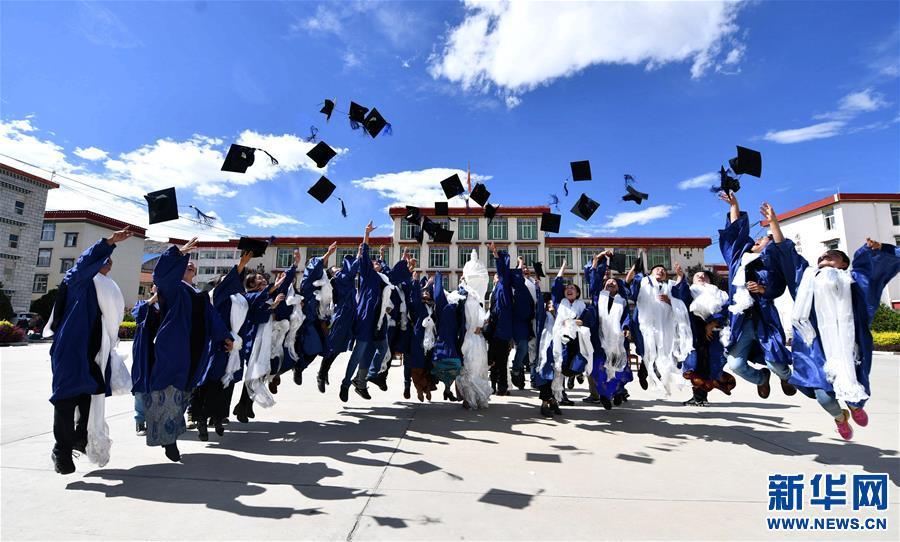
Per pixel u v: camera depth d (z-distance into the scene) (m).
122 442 3.97
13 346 17.22
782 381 4.16
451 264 32.62
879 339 18.92
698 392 6.04
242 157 4.96
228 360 4.19
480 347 5.77
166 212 3.74
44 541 2.18
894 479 3.14
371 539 2.24
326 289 5.90
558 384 5.38
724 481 3.10
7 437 3.94
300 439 4.16
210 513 2.52
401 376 9.71
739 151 4.61
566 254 32.72
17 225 30.95
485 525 2.40
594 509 2.62
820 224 30.45
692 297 5.15
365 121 5.71
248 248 4.74
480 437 4.27
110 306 3.38
